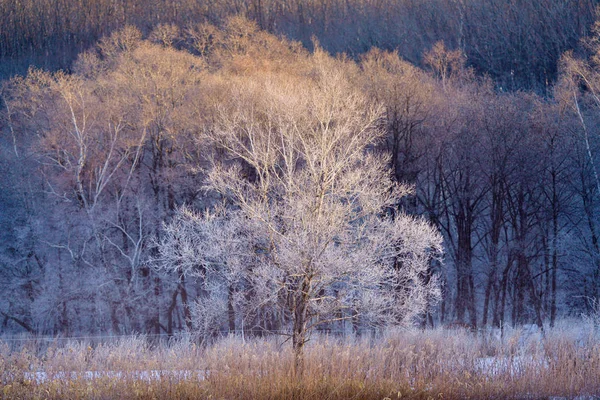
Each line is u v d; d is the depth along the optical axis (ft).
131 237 118.01
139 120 121.08
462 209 117.80
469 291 111.75
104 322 108.06
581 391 43.29
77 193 119.75
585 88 122.11
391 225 49.67
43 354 49.90
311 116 52.95
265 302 47.93
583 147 110.32
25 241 116.26
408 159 109.91
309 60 129.08
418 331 53.21
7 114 126.72
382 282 49.19
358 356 45.57
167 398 38.81
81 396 38.27
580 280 107.04
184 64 129.49
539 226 115.85
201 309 51.13
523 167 109.40
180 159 115.75
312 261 45.85
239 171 58.70
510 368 45.96
